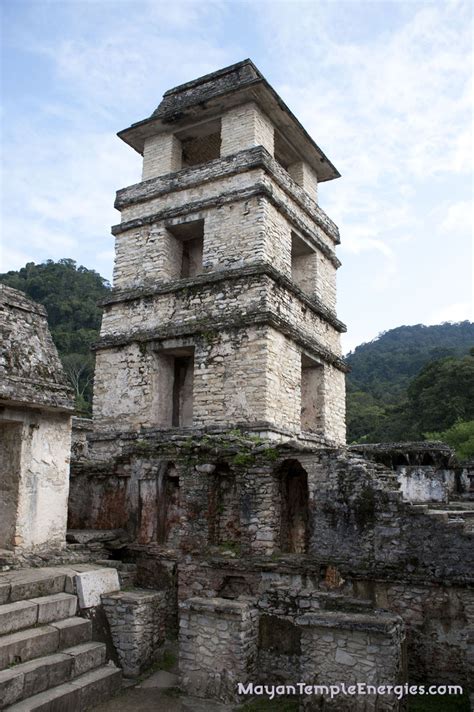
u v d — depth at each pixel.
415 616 8.72
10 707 6.80
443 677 8.34
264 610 8.46
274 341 14.59
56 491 10.71
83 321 60.00
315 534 9.85
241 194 15.73
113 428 16.17
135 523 11.86
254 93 16.47
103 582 9.49
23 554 9.84
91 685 7.71
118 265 17.73
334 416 18.38
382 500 9.33
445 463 17.95
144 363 16.11
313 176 20.38
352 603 7.91
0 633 7.68
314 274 18.55
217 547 10.84
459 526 8.70
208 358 14.92
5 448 10.34
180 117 17.69
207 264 15.94
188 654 8.26
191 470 11.27
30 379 10.12
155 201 17.62
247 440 11.77
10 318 10.67
